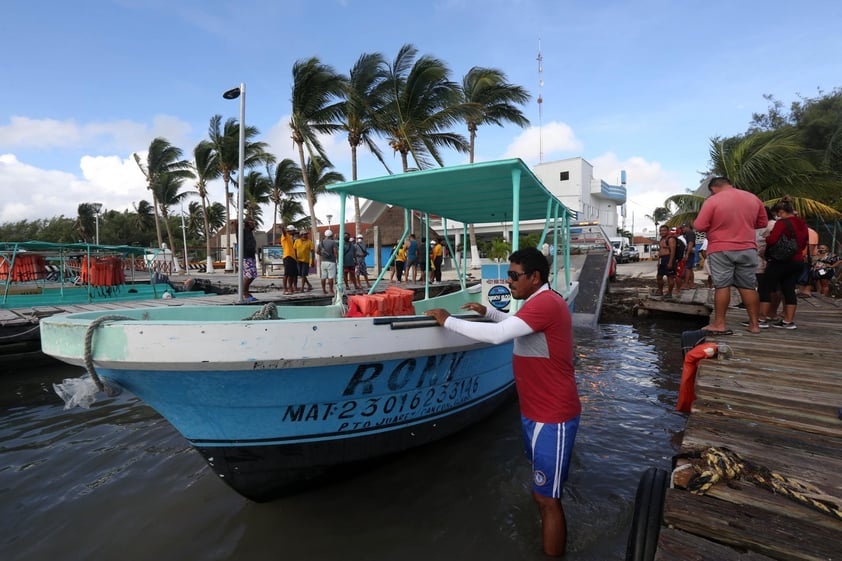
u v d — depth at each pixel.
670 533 2.02
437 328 3.24
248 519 3.17
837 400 3.28
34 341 7.76
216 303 9.89
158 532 3.05
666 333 9.73
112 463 4.10
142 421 5.20
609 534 2.93
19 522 3.20
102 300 11.28
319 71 17.55
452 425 4.15
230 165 28.08
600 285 13.09
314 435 3.11
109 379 2.80
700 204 16.09
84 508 3.36
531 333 2.55
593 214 37.72
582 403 5.43
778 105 23.88
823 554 1.79
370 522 3.11
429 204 5.52
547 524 2.67
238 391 2.74
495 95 20.59
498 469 3.78
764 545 1.86
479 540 2.90
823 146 20.84
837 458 2.48
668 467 3.82
